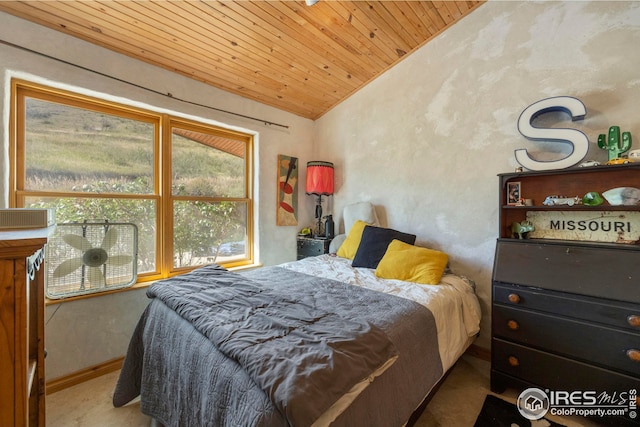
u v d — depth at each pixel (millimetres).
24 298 729
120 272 2082
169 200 2406
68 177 1950
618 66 1700
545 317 1567
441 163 2457
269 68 2520
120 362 2045
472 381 1893
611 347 1369
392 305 1487
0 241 677
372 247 2443
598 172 1742
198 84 2473
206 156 2701
